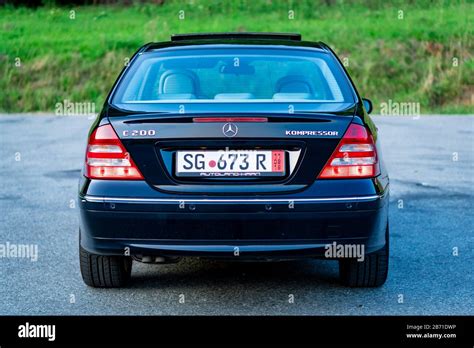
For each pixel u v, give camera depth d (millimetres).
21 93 36938
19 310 7898
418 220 12258
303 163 7434
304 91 8211
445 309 7922
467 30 42781
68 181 16062
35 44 42344
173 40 9820
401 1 48719
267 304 8070
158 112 7633
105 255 8070
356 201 7414
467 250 10391
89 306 8016
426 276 9133
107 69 39812
